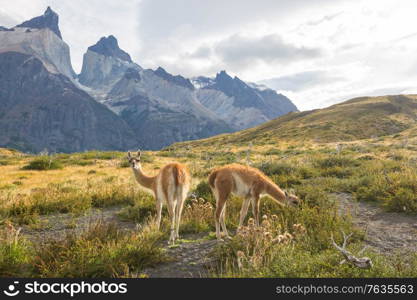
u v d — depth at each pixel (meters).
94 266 6.26
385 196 11.78
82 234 7.74
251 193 8.62
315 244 6.98
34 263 6.45
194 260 6.96
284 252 6.21
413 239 7.86
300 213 8.81
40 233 9.66
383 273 5.37
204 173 21.05
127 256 6.67
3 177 21.91
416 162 21.02
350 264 5.55
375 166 18.33
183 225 9.30
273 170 19.17
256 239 6.77
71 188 16.30
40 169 26.34
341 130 76.38
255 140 80.81
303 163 24.34
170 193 8.33
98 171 24.98
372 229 8.77
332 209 9.83
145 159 31.61
